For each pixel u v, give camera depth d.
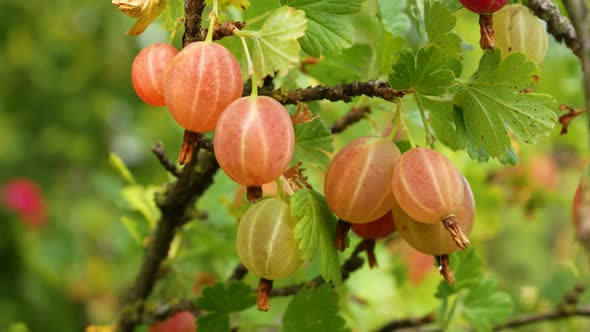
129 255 0.55
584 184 0.34
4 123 1.16
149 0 0.38
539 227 1.25
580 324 0.57
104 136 1.17
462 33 0.66
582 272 0.51
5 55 1.19
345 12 0.39
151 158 1.08
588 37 0.35
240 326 0.46
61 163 1.18
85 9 1.20
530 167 0.66
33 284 1.08
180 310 0.47
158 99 0.38
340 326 0.42
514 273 1.24
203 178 0.43
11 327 0.51
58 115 1.18
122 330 0.48
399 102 0.38
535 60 0.40
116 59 1.18
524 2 0.41
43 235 1.10
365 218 0.37
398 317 0.55
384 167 0.37
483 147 0.39
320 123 0.40
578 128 0.63
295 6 0.39
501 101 0.38
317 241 0.37
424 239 0.38
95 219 1.13
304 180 0.39
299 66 0.45
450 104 0.40
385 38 0.44
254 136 0.35
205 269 0.51
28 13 1.20
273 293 0.45
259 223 0.37
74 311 1.09
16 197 1.07
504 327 0.52
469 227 0.38
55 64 1.19
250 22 0.38
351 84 0.38
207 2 0.38
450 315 0.47
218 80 0.36
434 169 0.36
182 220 0.46
